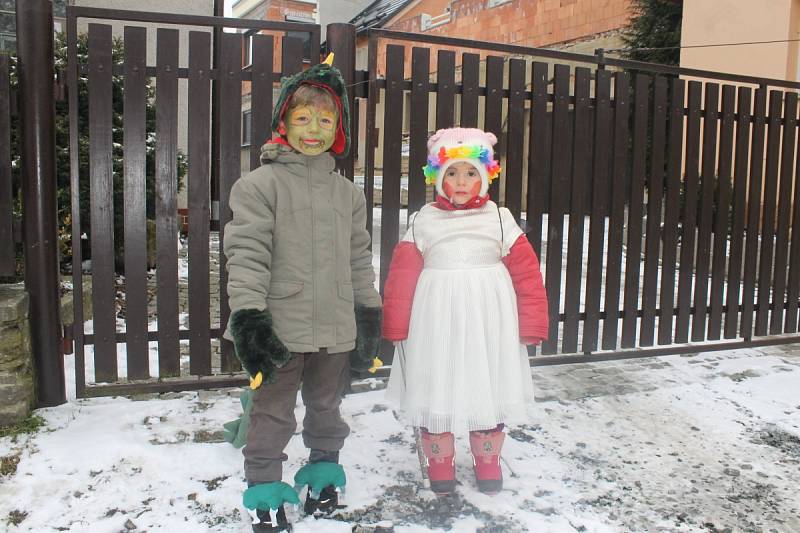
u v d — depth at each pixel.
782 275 4.65
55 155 3.15
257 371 2.02
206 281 3.40
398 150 3.53
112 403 3.29
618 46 12.60
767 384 3.83
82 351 3.26
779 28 7.88
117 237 5.84
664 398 3.58
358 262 2.42
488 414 2.34
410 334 2.47
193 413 3.18
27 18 3.01
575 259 4.01
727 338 4.55
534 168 3.82
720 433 3.14
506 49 3.69
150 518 2.29
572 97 3.89
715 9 8.62
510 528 2.29
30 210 3.09
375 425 3.13
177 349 3.42
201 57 3.23
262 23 3.28
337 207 2.28
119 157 5.76
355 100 3.45
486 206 2.54
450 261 2.44
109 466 2.63
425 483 2.53
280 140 2.29
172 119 3.23
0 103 2.99
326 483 2.34
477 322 2.38
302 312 2.18
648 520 2.38
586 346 4.12
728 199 4.37
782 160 4.52
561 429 3.15
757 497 2.56
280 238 2.17
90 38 3.11
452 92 3.59
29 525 2.23
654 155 4.12
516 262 2.51
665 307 4.31
